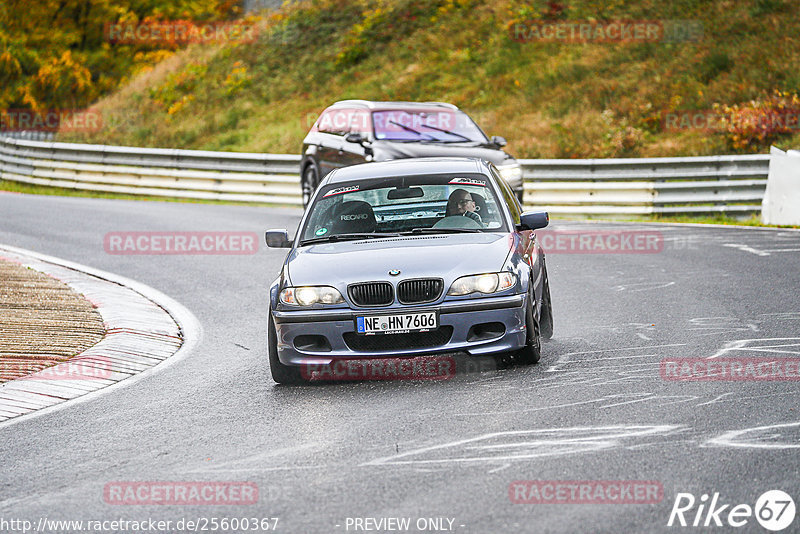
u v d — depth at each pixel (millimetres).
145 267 52656
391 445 21297
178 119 133875
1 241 61500
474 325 27281
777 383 24875
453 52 128875
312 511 17422
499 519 16484
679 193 71438
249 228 67062
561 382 26297
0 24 163875
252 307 41875
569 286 43594
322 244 30438
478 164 33469
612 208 72875
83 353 32906
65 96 159125
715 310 36031
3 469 21344
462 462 19766
